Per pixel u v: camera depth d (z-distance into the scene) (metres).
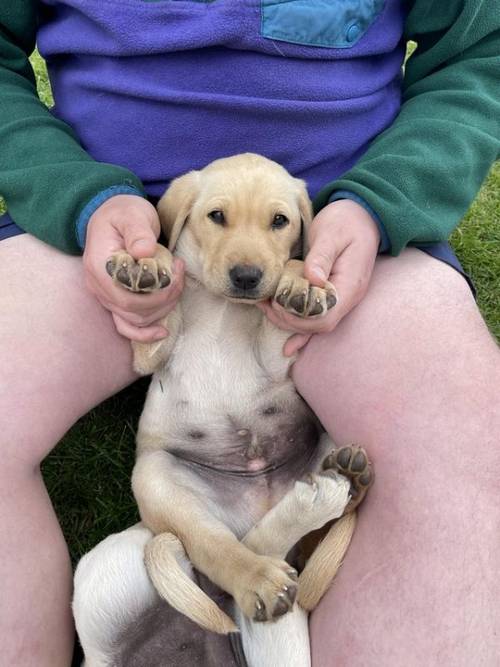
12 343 0.44
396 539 0.39
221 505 0.51
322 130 0.53
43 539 0.41
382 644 0.37
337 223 0.47
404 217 0.47
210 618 0.41
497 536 0.37
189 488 0.48
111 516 0.56
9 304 0.46
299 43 0.50
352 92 0.53
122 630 0.42
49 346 0.45
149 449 0.52
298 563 0.48
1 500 0.40
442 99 0.54
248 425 0.52
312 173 0.55
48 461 0.59
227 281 0.47
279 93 0.51
